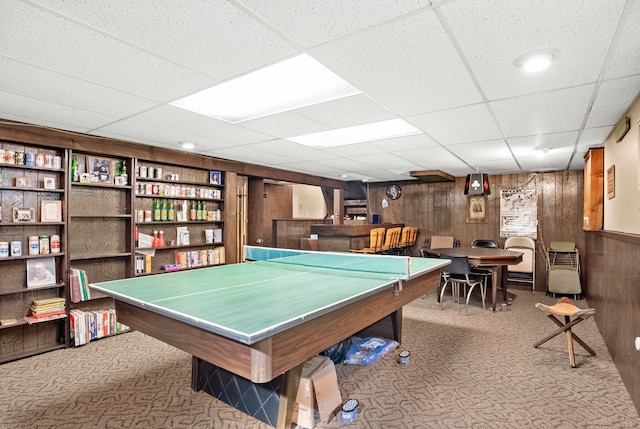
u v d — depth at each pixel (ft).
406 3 4.70
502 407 7.97
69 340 11.71
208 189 16.51
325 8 4.82
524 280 21.42
